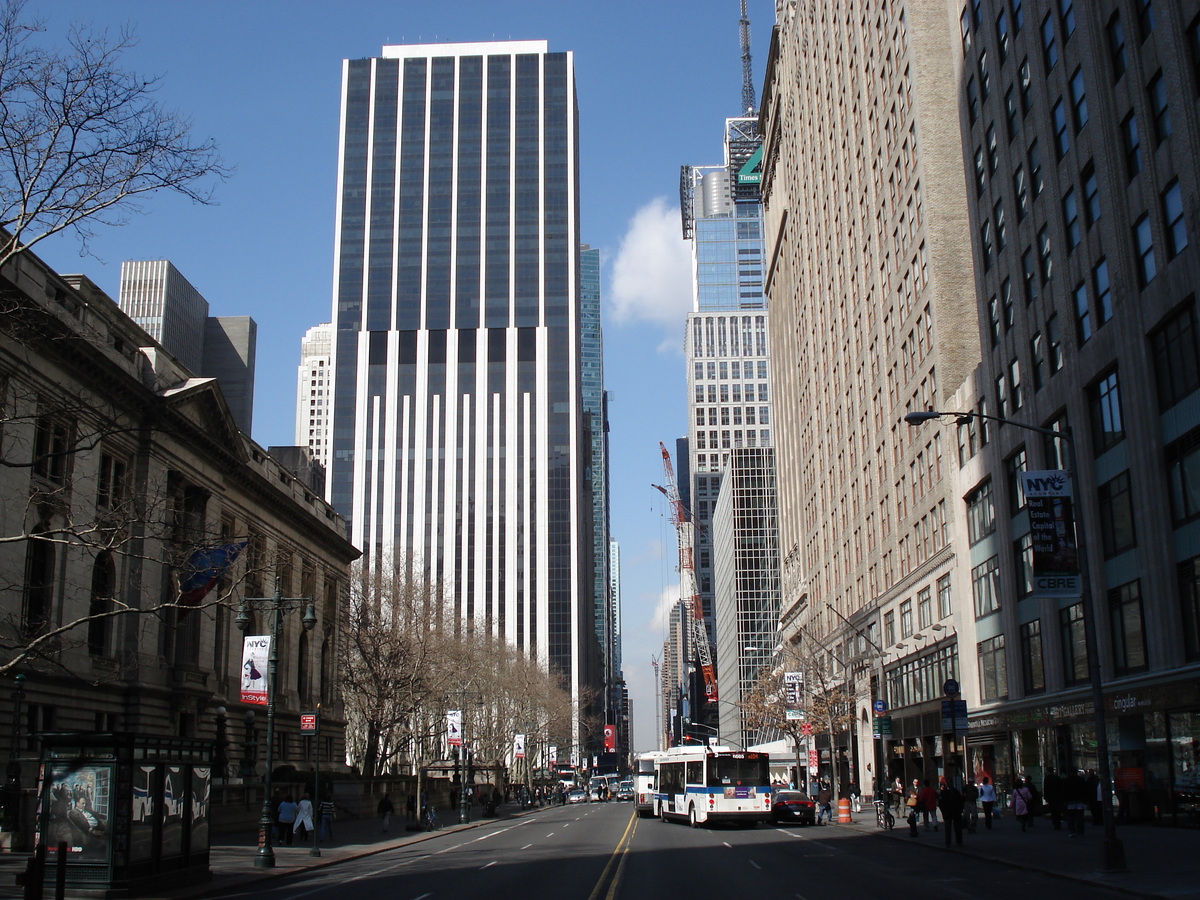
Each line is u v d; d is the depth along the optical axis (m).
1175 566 34.34
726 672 196.12
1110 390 39.06
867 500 76.81
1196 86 32.44
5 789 35.50
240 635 61.88
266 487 63.97
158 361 51.91
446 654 83.81
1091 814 41.31
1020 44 47.44
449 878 26.70
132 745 23.64
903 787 66.62
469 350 195.00
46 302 40.44
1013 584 49.03
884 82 70.06
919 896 20.61
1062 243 42.78
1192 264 32.34
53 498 37.00
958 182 59.66
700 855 32.31
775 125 121.25
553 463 190.75
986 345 52.31
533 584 185.75
